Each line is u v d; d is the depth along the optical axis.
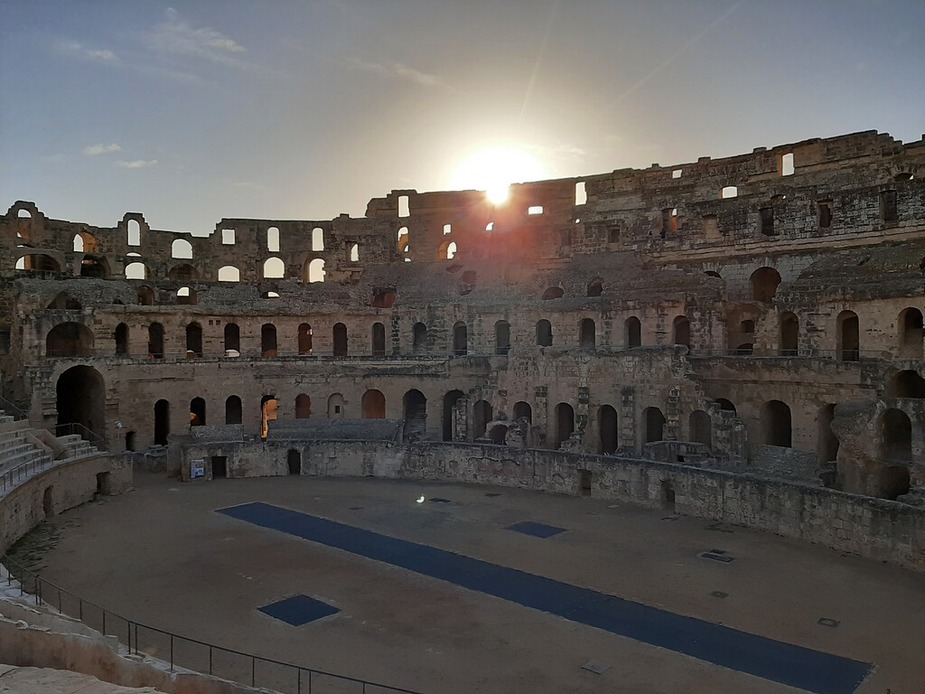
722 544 36.03
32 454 44.12
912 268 50.66
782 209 64.19
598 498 46.22
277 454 55.22
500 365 64.62
